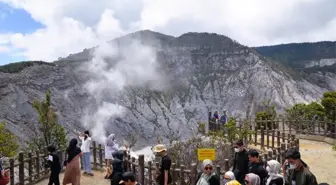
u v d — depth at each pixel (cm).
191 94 16912
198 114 15312
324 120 2384
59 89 10625
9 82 8512
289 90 14688
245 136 1756
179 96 16838
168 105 15862
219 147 1491
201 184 764
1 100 7700
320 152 1881
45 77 10288
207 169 769
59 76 11000
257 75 16125
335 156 1784
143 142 11050
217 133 1638
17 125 7056
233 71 18088
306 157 1777
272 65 17225
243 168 915
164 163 920
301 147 2039
